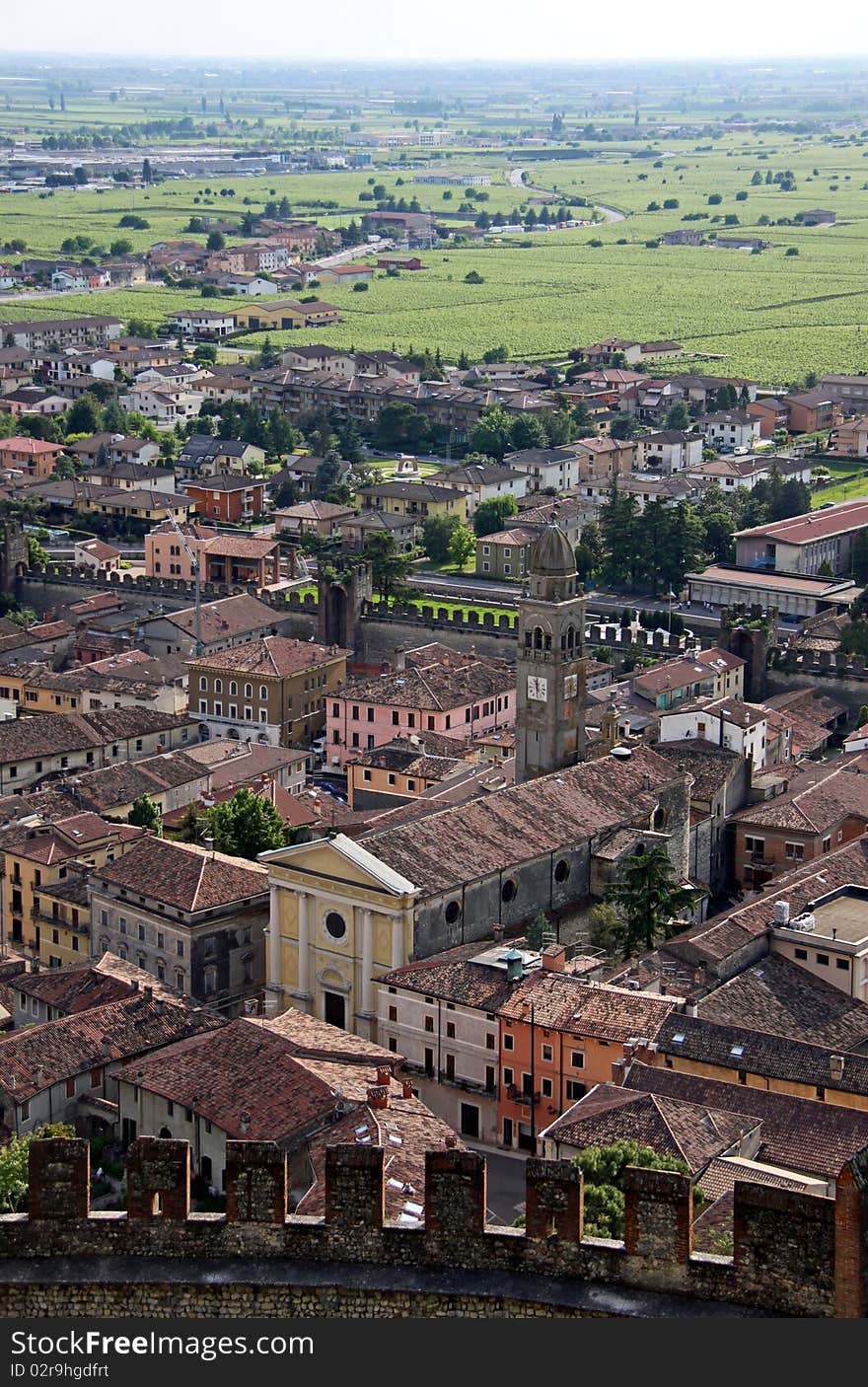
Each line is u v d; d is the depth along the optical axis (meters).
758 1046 176.62
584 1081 182.50
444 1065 193.38
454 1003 191.62
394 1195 134.62
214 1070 175.38
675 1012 183.00
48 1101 182.50
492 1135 188.75
